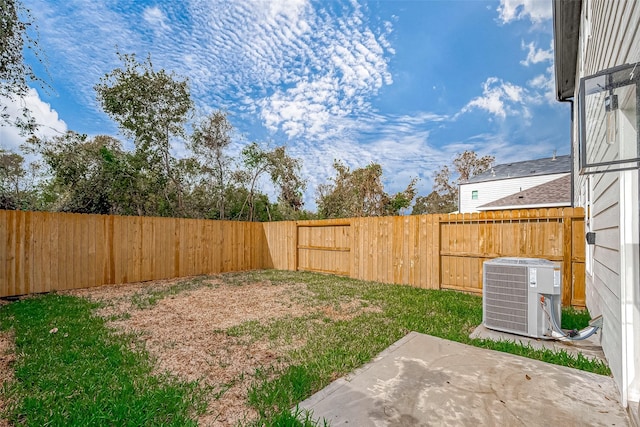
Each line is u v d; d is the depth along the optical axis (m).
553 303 3.65
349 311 5.11
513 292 3.87
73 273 7.29
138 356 3.27
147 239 8.57
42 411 2.25
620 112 2.31
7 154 10.11
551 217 5.59
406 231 7.61
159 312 5.16
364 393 2.47
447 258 6.95
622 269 2.29
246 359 3.25
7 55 6.62
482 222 6.44
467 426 2.03
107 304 5.72
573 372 2.78
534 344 3.53
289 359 3.23
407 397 2.40
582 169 1.71
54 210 10.57
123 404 2.30
